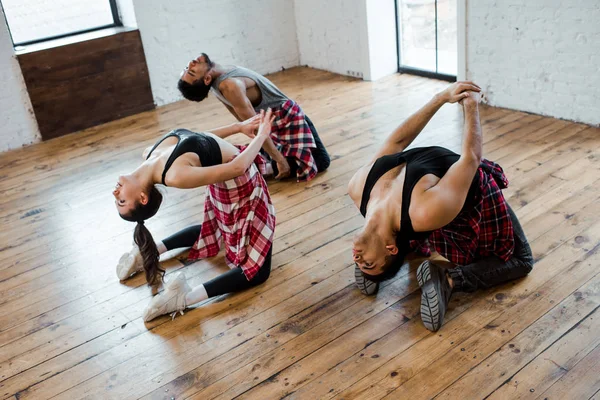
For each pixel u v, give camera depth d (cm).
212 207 320
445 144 427
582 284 271
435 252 309
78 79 559
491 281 270
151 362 261
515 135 432
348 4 591
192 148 269
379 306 276
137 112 600
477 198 248
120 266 322
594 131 421
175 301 285
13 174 484
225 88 368
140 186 270
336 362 247
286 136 400
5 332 291
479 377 229
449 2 532
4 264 351
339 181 400
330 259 317
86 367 262
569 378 223
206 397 238
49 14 569
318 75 645
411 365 239
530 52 450
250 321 278
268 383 241
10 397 250
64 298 313
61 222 395
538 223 321
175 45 606
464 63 502
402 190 229
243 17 639
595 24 402
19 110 540
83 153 512
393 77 602
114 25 605
